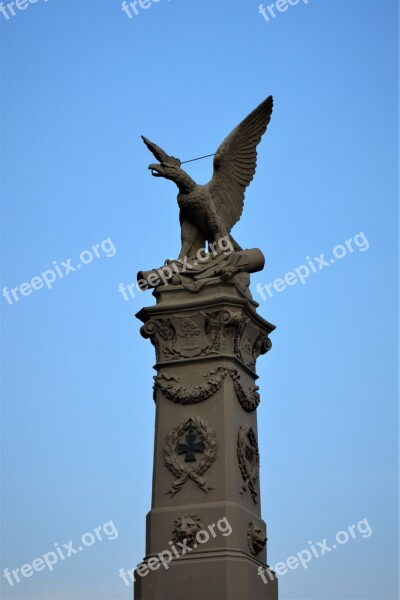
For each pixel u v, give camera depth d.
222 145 34.25
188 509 30.84
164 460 31.67
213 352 32.28
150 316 33.03
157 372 32.75
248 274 33.97
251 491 31.95
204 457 31.25
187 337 32.69
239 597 29.77
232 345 32.44
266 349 34.22
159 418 32.22
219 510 30.59
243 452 31.77
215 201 34.28
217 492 30.89
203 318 32.53
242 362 32.78
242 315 32.56
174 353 32.66
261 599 30.72
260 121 34.72
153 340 33.06
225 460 31.12
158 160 34.03
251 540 31.03
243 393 32.34
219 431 31.48
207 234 34.22
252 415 33.19
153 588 30.48
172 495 31.25
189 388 32.12
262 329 33.97
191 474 31.19
